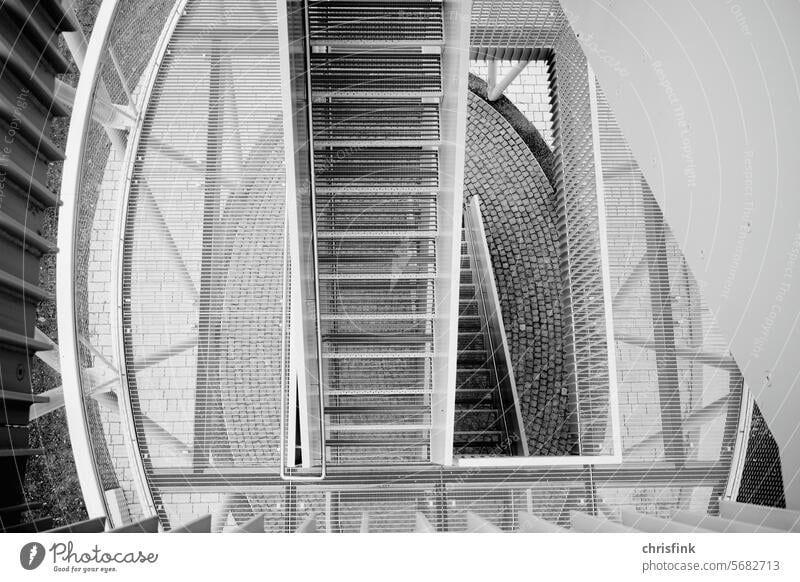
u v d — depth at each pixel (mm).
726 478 6914
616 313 7309
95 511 6055
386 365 6973
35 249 4016
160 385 7059
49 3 4070
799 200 2732
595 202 7309
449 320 5426
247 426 7039
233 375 7117
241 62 7281
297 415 6609
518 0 7457
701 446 7027
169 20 7242
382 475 6848
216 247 7230
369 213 5980
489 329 8570
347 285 6336
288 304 6695
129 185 7152
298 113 4562
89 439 6156
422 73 5473
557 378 8438
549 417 8266
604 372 7336
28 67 3906
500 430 8320
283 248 6992
